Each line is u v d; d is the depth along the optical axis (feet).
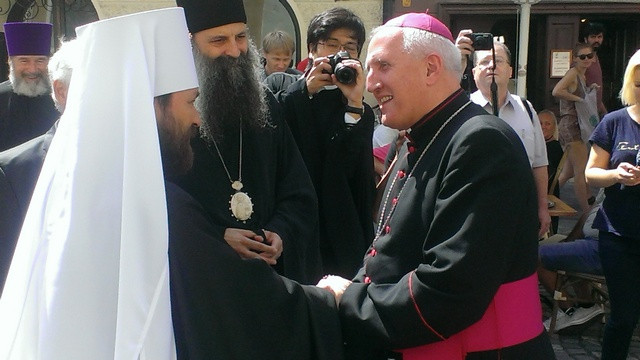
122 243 5.79
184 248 6.28
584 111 24.31
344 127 10.55
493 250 6.08
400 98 6.72
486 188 6.12
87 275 5.88
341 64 10.41
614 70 32.27
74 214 5.87
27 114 14.19
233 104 8.98
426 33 6.63
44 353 5.85
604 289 15.87
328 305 6.79
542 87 30.32
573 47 29.71
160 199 5.87
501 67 14.10
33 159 8.61
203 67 8.95
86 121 5.92
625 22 31.60
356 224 10.79
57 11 28.19
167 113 6.53
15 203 8.47
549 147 19.48
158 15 6.35
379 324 6.49
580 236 16.34
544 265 15.26
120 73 5.98
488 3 28.81
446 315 6.15
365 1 28.45
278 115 9.75
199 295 6.25
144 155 5.86
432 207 6.49
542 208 14.97
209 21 8.86
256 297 6.43
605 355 12.59
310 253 9.55
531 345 6.57
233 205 8.89
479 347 6.54
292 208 9.39
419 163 6.78
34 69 14.05
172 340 6.04
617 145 12.52
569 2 29.22
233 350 6.29
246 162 9.20
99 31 5.96
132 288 5.77
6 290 6.11
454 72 6.80
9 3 30.66
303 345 6.58
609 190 12.40
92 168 5.90
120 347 5.72
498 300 6.48
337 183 10.69
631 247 12.26
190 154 6.91
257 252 8.46
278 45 15.65
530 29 30.48
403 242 6.68
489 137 6.23
